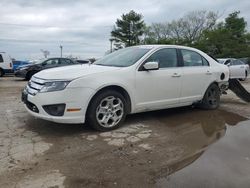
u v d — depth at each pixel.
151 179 3.51
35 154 4.17
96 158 4.08
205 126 5.83
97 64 6.09
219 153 4.37
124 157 4.14
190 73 6.56
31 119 6.00
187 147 4.60
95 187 3.31
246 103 8.63
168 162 4.00
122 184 3.38
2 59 20.38
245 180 3.51
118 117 5.42
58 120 4.82
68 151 4.30
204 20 63.62
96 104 5.07
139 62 5.71
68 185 3.33
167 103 6.18
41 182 3.38
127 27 62.03
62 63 18.27
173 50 6.42
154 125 5.79
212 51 51.59
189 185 3.38
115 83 5.24
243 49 49.66
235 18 54.72
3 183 3.34
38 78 5.16
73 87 4.83
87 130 5.30
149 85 5.77
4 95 9.80
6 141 4.67
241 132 5.46
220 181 3.48
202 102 7.19
